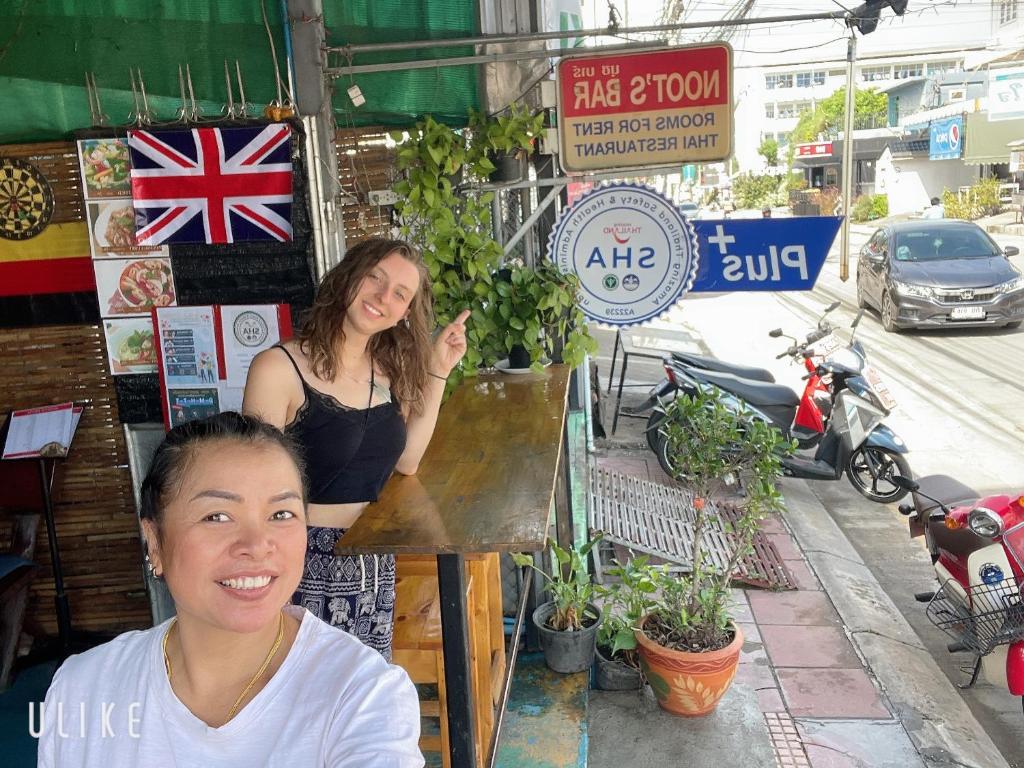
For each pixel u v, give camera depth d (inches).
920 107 1492.4
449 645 87.5
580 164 153.1
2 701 148.4
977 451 283.4
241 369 150.3
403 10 148.8
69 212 151.3
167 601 162.7
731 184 1678.2
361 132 156.1
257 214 144.0
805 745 137.2
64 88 144.2
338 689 48.1
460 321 106.7
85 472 161.9
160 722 49.9
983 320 446.9
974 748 140.5
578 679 152.1
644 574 159.5
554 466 102.8
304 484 54.3
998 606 151.6
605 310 160.6
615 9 145.6
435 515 88.7
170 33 142.6
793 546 217.8
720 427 159.8
